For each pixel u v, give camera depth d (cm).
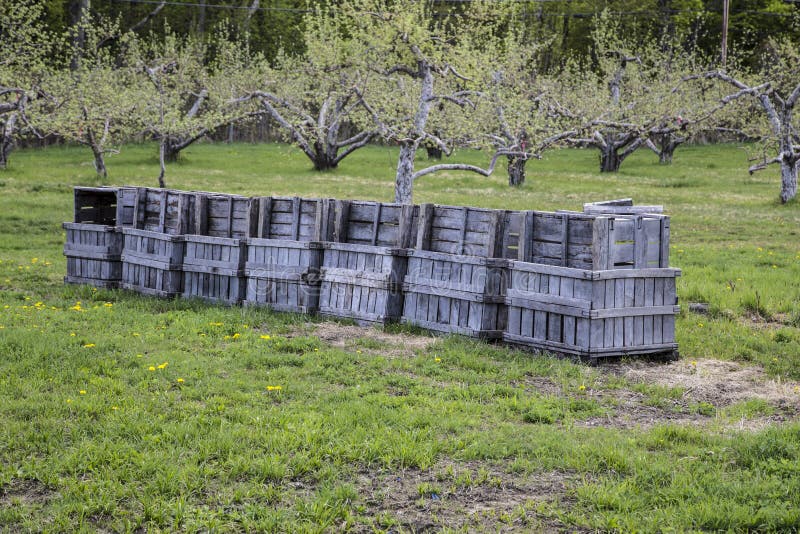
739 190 3506
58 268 1600
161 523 541
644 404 833
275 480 610
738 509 558
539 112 3281
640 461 648
